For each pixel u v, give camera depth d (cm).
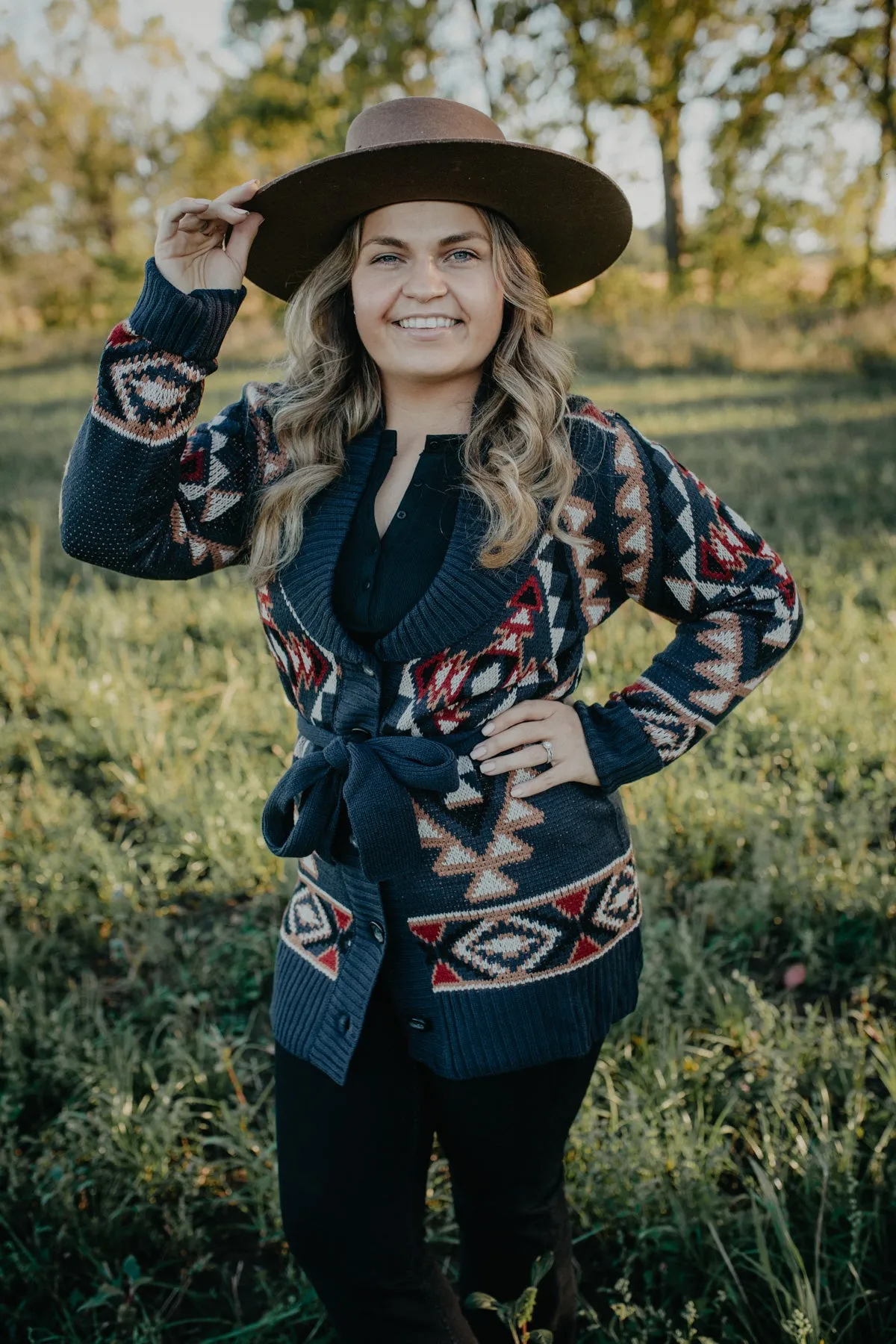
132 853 340
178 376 146
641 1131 216
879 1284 192
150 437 146
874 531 636
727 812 338
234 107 2652
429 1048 151
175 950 305
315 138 2564
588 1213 215
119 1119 229
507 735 149
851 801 342
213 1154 240
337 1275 149
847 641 461
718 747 392
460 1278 175
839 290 2088
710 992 261
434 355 154
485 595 145
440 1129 159
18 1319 199
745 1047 246
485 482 145
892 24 1919
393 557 151
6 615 556
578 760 153
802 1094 238
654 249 3288
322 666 154
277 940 295
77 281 3391
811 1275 196
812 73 2019
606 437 154
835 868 308
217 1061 257
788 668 436
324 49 2334
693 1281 200
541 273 186
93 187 3366
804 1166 210
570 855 152
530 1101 153
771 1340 188
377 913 147
